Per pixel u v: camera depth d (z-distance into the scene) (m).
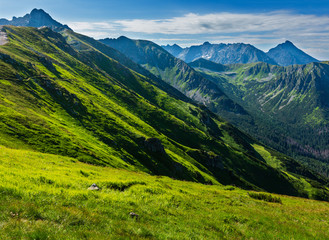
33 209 11.69
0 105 65.81
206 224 18.17
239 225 20.55
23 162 27.94
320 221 28.66
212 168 163.62
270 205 36.06
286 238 19.03
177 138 195.75
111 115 126.25
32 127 61.66
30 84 105.12
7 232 9.19
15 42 179.38
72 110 105.44
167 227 15.00
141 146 108.50
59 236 9.88
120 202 17.16
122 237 11.24
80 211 12.99
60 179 19.94
